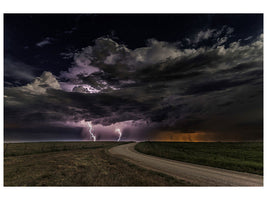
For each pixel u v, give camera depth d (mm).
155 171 12797
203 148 40500
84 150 34844
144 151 31031
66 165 15125
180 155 24844
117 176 11156
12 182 9984
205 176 11625
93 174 11664
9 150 29719
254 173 12711
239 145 47031
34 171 12688
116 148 42406
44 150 31500
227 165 15758
